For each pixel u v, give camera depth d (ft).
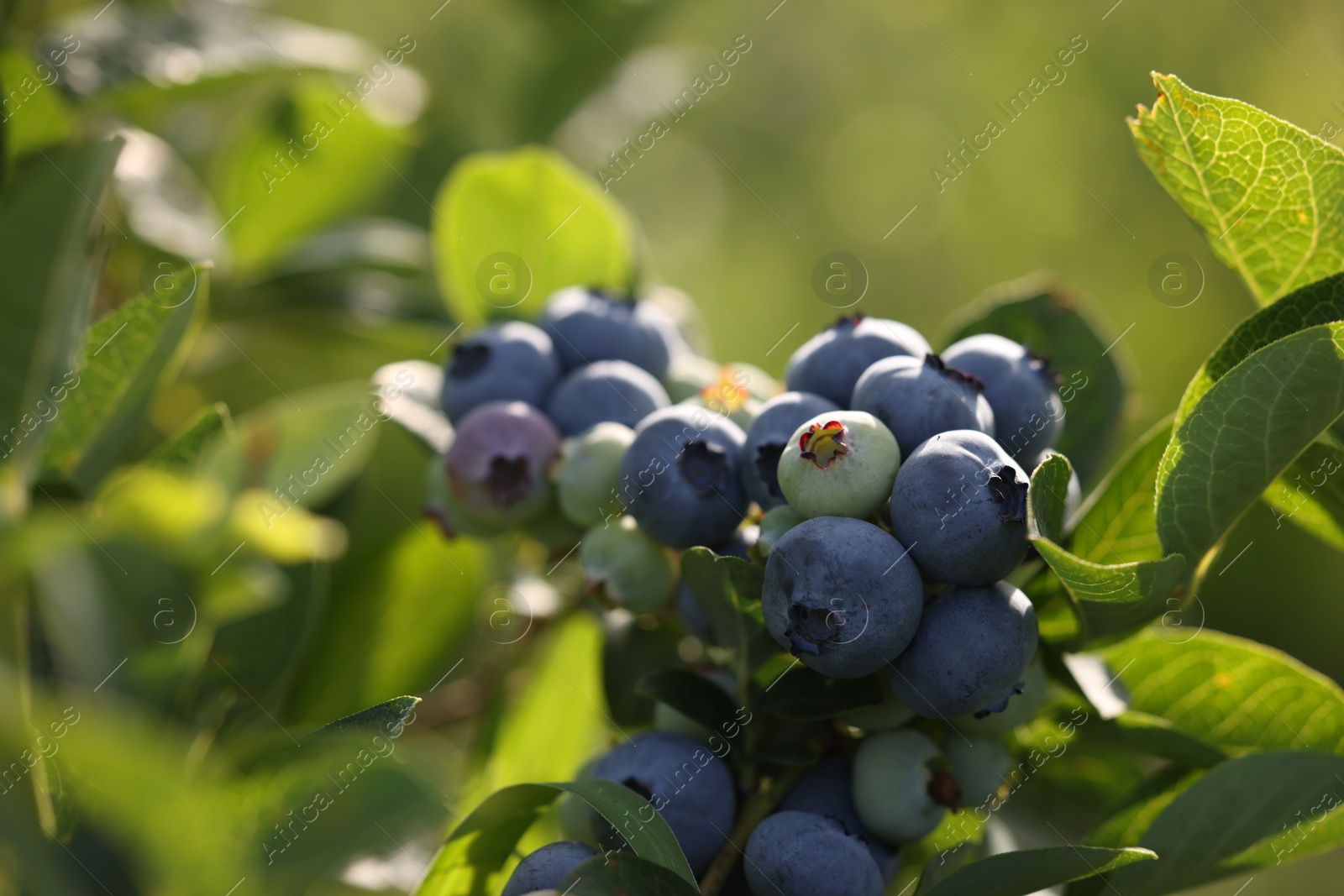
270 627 1.28
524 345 1.31
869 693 1.20
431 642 1.38
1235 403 1.18
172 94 1.42
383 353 1.59
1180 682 1.28
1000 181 3.69
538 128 1.79
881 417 1.19
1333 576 2.86
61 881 1.09
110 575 1.11
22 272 1.19
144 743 1.05
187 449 1.22
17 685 1.09
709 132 3.39
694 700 1.22
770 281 3.41
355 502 1.40
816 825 1.19
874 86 3.66
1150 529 1.25
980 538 1.16
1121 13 3.64
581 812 1.23
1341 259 1.24
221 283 1.49
